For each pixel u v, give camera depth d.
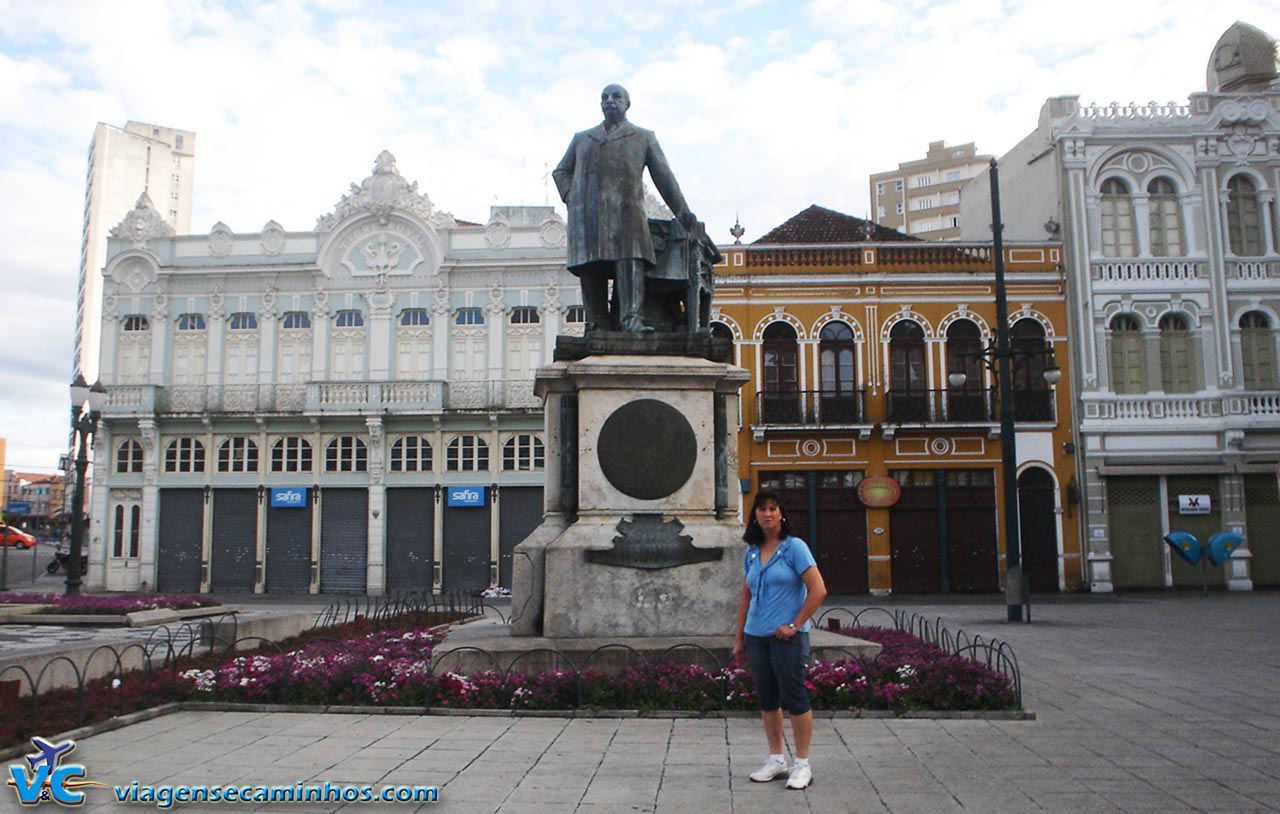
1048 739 6.80
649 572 8.45
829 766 6.01
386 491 33.16
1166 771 5.96
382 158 34.72
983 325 29.94
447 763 6.05
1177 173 30.36
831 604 24.44
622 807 5.16
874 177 80.56
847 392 29.80
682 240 9.40
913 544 29.28
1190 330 29.89
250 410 33.94
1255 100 30.48
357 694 7.81
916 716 7.45
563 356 9.02
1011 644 13.94
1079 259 29.84
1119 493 29.45
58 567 42.69
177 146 104.69
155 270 34.97
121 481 34.19
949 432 29.39
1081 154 30.25
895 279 29.94
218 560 33.53
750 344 29.91
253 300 34.78
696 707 7.41
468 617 15.49
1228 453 29.27
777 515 5.84
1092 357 29.55
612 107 9.45
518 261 33.91
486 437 33.22
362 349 34.34
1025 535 29.28
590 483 8.62
